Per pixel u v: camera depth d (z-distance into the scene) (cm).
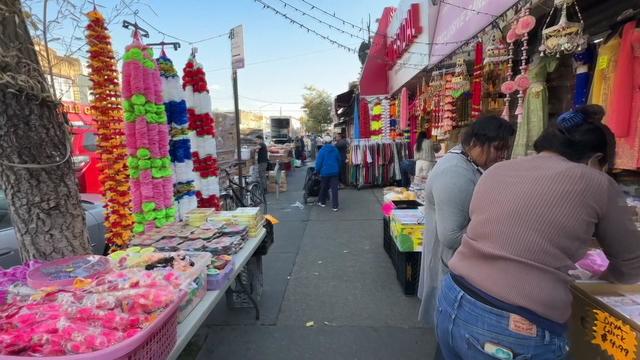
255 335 284
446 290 142
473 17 404
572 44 244
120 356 110
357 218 664
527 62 361
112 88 247
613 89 238
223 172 691
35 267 167
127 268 175
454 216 177
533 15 324
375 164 972
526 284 115
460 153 193
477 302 124
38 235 186
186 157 329
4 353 107
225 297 357
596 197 113
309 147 3045
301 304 332
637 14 228
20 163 174
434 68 595
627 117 231
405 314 309
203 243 243
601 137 123
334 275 397
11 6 161
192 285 169
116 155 252
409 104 857
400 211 380
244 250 265
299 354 258
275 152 1483
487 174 139
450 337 135
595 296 151
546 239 115
